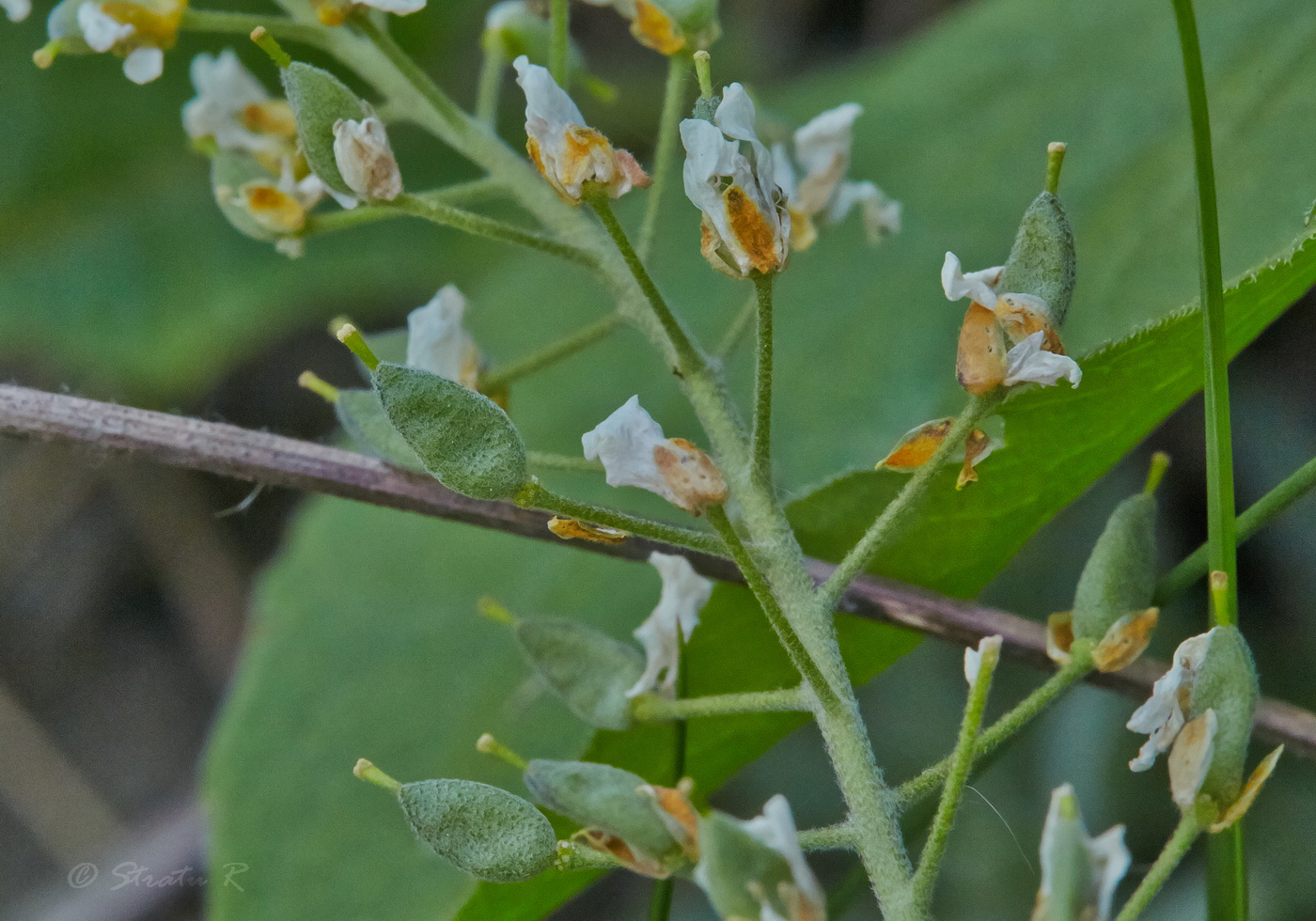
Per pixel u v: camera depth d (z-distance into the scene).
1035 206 0.17
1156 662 0.18
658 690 0.18
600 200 0.17
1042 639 0.18
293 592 0.22
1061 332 0.21
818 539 0.18
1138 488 0.24
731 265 0.17
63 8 0.18
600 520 0.17
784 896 0.16
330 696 0.22
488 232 0.18
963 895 0.22
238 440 0.18
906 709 0.24
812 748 0.25
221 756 0.21
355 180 0.17
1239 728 0.17
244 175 0.18
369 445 0.18
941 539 0.18
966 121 0.23
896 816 0.17
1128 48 0.22
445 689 0.21
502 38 0.19
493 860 0.17
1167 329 0.17
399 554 0.22
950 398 0.21
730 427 0.18
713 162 0.17
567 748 0.21
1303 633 0.23
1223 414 0.17
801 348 0.22
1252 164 0.21
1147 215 0.21
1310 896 0.21
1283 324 0.24
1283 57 0.21
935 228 0.22
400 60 0.18
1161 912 0.21
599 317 0.23
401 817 0.21
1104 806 0.22
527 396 0.23
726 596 0.18
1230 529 0.17
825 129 0.18
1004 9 0.24
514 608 0.21
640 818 0.17
